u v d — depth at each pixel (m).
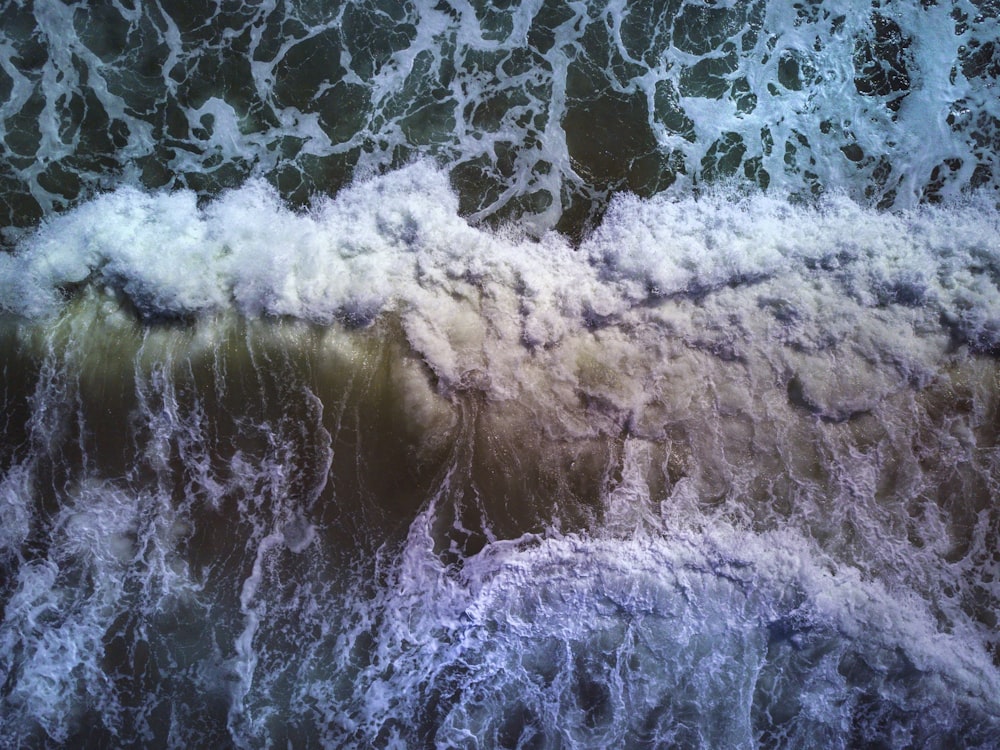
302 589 7.39
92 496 7.50
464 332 7.70
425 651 7.28
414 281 7.79
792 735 6.96
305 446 7.59
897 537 7.31
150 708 7.12
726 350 7.64
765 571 7.20
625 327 7.73
